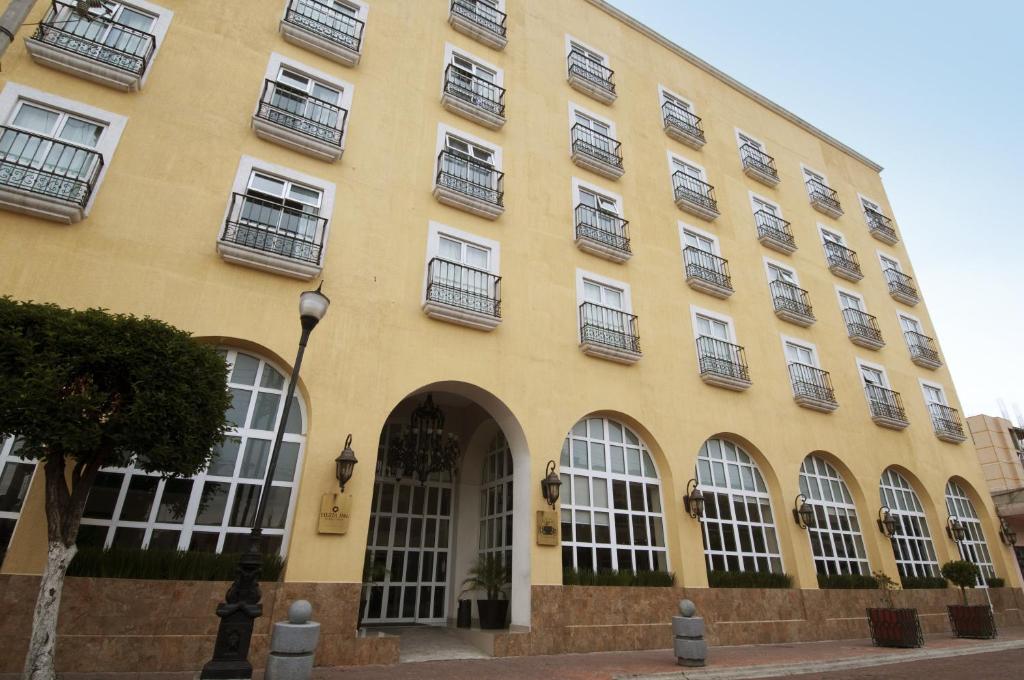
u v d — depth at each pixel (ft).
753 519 44.86
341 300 33.47
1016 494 68.49
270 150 35.53
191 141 33.01
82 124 30.83
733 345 49.70
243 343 30.27
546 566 33.73
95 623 22.86
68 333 19.04
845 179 75.41
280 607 25.94
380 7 45.39
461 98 44.62
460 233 39.99
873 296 66.44
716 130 63.62
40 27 30.73
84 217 28.32
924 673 28.02
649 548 39.45
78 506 19.49
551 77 52.54
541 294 41.47
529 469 35.60
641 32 63.36
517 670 26.43
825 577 44.98
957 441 62.80
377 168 38.83
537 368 38.75
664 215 52.54
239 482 28.30
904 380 62.49
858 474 51.67
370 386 32.24
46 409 17.76
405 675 24.58
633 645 34.35
